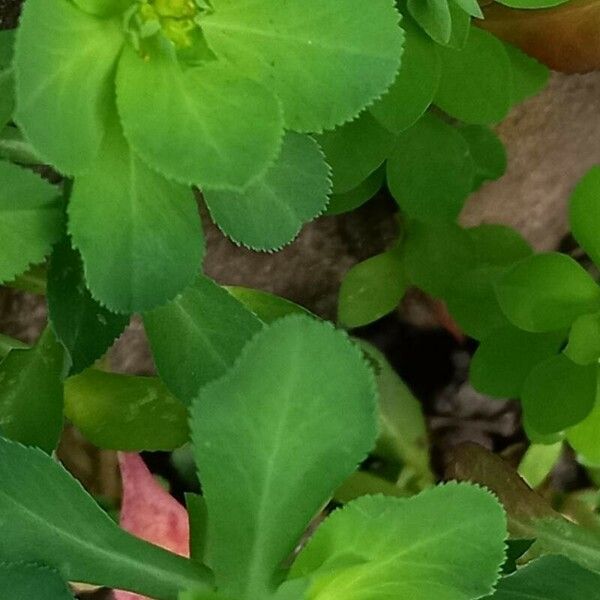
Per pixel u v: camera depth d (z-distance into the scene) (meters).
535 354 0.19
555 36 0.20
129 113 0.14
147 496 0.19
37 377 0.17
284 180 0.16
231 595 0.15
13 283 0.18
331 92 0.15
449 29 0.17
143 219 0.15
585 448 0.19
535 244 0.23
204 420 0.14
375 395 0.14
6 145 0.17
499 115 0.19
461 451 0.21
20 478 0.14
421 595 0.14
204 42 0.15
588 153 0.22
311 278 0.22
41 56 0.13
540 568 0.16
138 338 0.21
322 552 0.14
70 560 0.14
